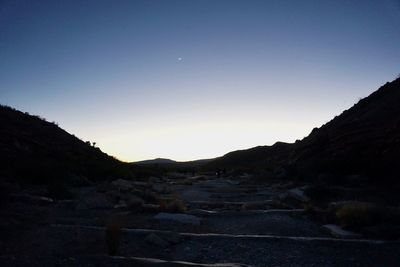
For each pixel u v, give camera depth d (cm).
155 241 520
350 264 442
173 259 453
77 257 418
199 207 895
